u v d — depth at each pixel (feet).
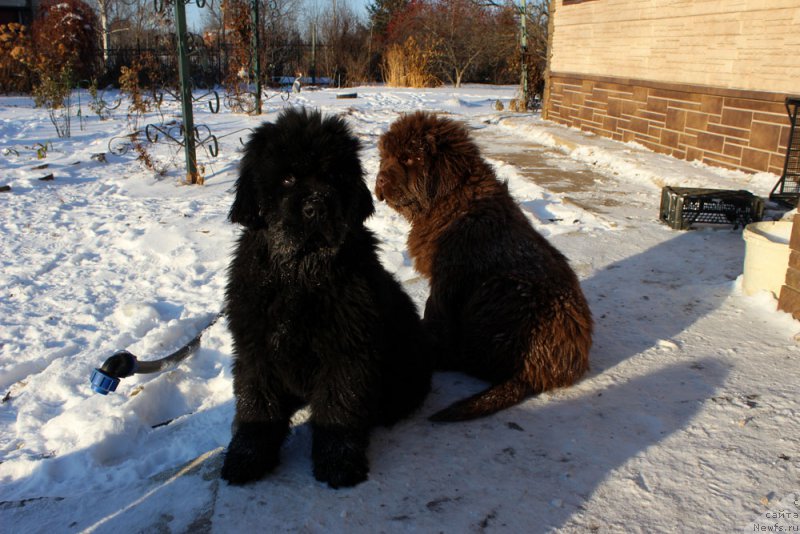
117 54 36.68
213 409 4.91
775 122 11.10
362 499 3.68
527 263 4.87
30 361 5.79
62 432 4.66
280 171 3.68
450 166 5.16
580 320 4.82
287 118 3.87
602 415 4.51
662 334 5.75
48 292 7.42
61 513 3.67
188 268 8.13
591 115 18.07
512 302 4.73
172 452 4.36
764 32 11.28
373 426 4.25
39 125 20.52
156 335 5.99
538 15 36.32
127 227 9.86
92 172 13.97
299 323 3.68
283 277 3.69
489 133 19.90
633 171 12.75
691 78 13.42
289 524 3.51
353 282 3.79
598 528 3.47
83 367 5.58
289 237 3.60
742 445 4.12
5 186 12.13
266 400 3.87
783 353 5.30
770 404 4.56
